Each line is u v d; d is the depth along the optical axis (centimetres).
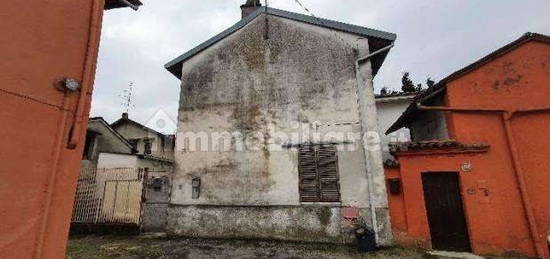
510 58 897
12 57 278
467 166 845
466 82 912
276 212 970
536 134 835
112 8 484
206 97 1146
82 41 348
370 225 888
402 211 873
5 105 269
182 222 1041
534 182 807
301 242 920
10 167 269
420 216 847
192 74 1192
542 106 841
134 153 1983
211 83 1155
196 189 1058
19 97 280
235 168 1045
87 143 1811
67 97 322
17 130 276
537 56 880
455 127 886
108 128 1939
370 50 1102
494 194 815
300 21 1121
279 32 1139
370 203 895
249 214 990
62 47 324
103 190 1165
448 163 859
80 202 1170
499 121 866
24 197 277
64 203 315
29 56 292
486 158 841
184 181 1084
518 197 802
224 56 1173
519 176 804
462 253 796
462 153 855
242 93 1110
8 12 280
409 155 890
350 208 915
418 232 841
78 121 328
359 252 809
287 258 754
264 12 1171
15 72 279
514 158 820
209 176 1062
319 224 928
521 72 880
